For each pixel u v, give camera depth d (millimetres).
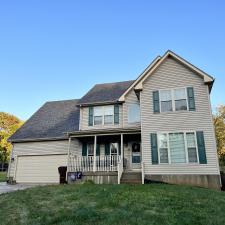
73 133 16781
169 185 11758
